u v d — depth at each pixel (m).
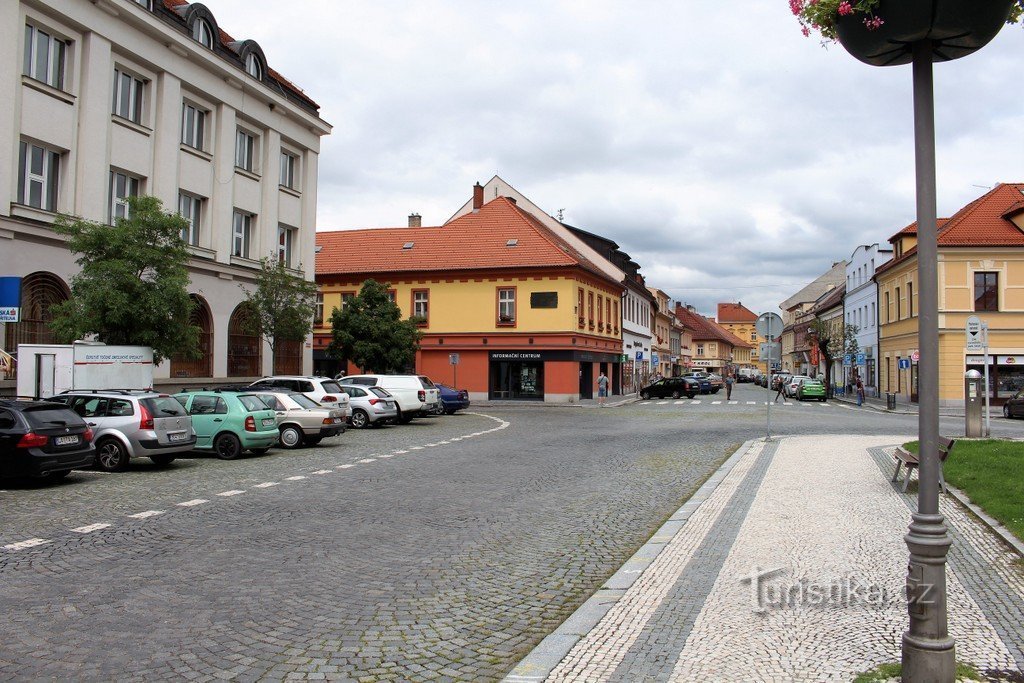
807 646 5.25
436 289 46.31
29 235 20.91
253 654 5.34
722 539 8.79
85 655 5.27
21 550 8.27
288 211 33.62
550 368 44.31
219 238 28.72
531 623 6.09
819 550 8.13
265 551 8.31
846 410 39.59
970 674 4.57
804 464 15.23
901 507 10.48
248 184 30.77
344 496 11.94
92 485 13.05
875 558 7.74
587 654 5.25
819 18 4.54
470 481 13.57
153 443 14.91
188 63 27.09
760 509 10.56
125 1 23.75
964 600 6.22
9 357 18.97
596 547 8.67
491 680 4.95
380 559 8.03
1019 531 8.38
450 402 33.84
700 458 16.97
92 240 18.88
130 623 5.95
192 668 5.07
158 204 20.19
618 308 56.78
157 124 25.97
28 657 5.22
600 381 46.78
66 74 22.80
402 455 17.70
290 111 32.56
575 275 44.72
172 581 7.12
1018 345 39.56
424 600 6.65
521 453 18.06
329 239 51.38
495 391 45.69
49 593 6.71
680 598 6.55
